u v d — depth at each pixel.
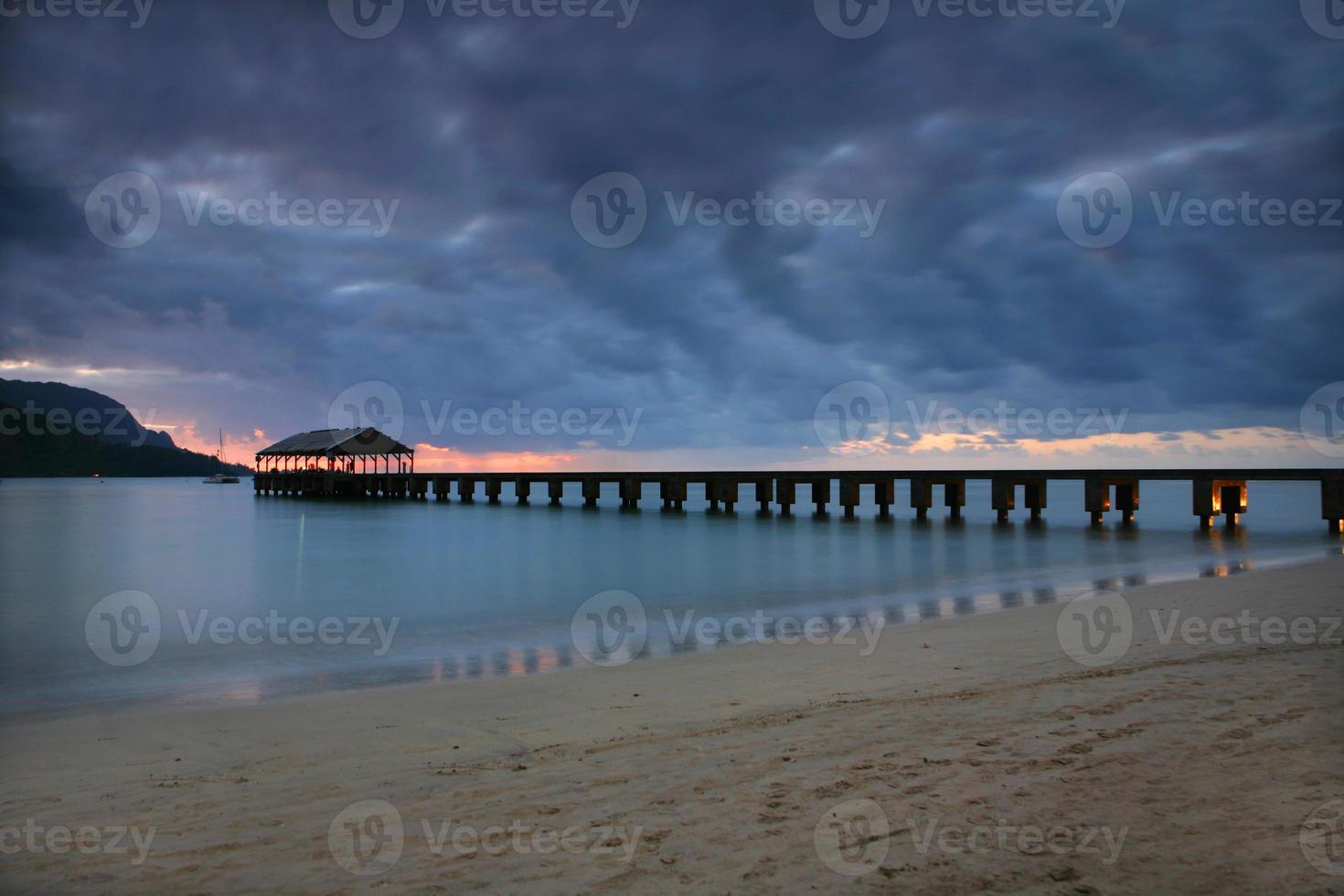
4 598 19.05
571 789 5.10
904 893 3.60
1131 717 6.22
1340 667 7.80
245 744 6.73
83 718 8.10
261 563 26.86
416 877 3.91
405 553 30.05
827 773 5.19
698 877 3.82
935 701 7.10
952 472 43.59
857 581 20.66
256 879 3.97
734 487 51.88
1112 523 41.56
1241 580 16.31
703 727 6.68
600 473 60.66
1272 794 4.60
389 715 7.66
